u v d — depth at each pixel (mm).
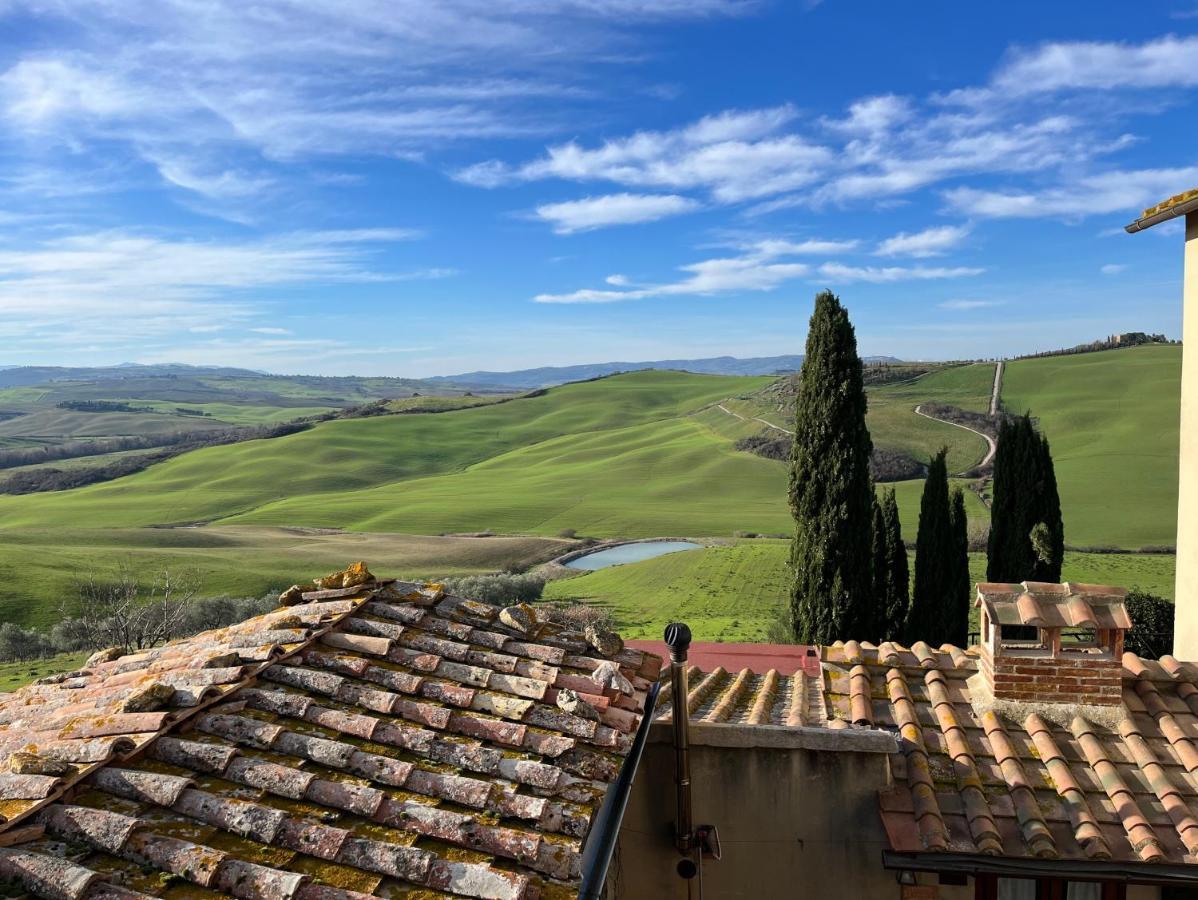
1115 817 6598
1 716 5922
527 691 5641
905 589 22641
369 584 6906
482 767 4777
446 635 6395
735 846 6629
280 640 5922
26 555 67125
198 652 6230
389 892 3799
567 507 106062
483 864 4039
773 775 6605
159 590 61688
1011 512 20938
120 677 5945
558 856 4152
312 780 4340
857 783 6602
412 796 4469
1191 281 10922
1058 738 7402
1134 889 6527
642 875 6613
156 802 4031
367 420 184375
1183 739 7203
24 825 3752
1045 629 7832
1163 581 53219
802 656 11672
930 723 7750
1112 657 7531
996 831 6422
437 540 89625
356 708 5180
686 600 56188
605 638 6789
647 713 6168
